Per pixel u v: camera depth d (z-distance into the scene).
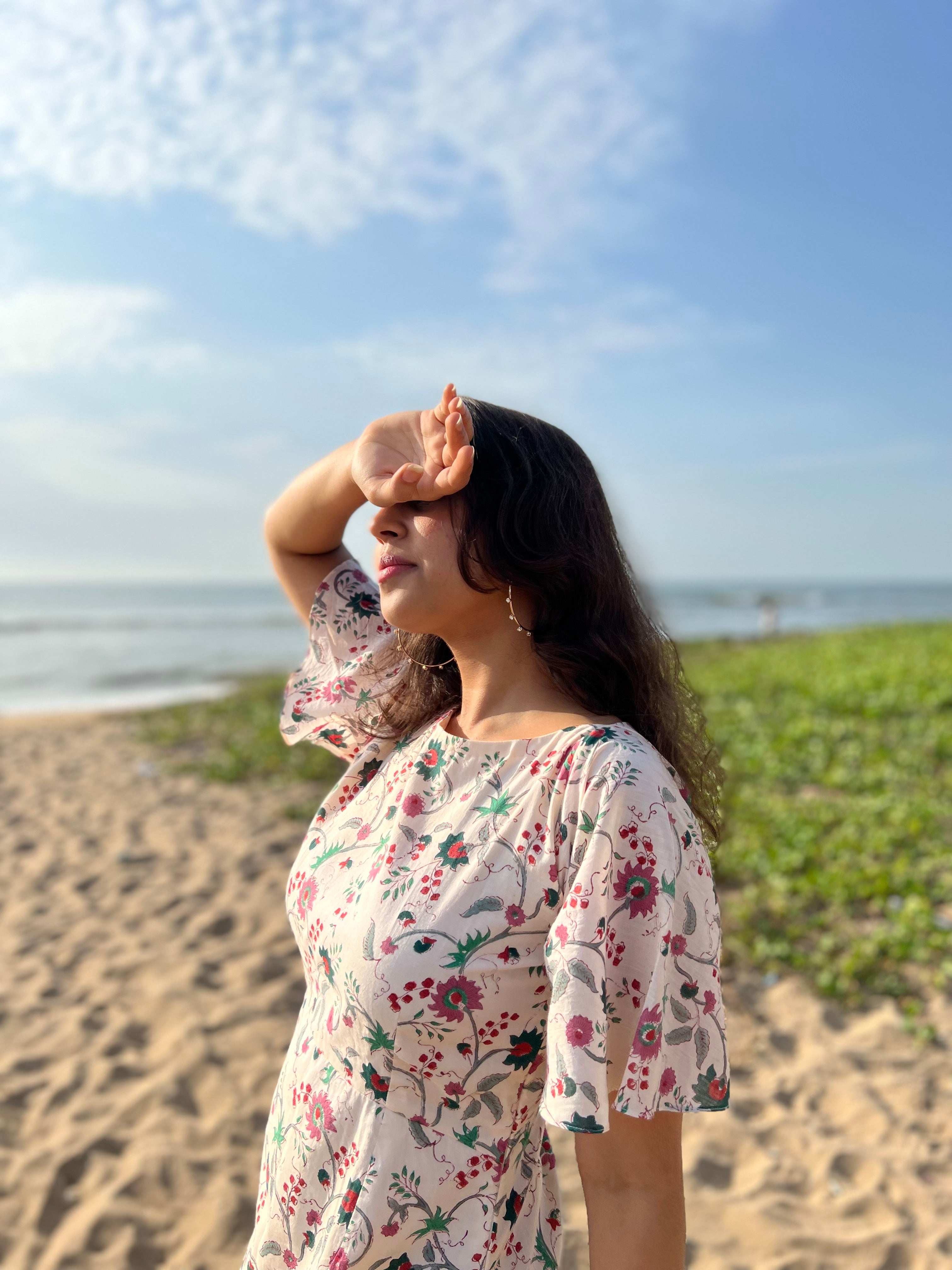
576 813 1.08
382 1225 1.11
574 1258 2.71
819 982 4.20
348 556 1.79
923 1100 3.42
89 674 23.08
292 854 6.44
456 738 1.25
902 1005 4.10
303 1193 1.21
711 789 1.43
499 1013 1.08
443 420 1.20
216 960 4.73
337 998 1.19
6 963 4.76
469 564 1.23
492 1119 1.12
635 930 1.03
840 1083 3.54
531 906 1.08
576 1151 1.06
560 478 1.26
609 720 1.22
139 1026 4.09
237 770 9.09
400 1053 1.11
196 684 20.75
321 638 1.70
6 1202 2.97
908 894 5.14
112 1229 2.85
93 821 7.53
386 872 1.18
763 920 4.92
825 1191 2.97
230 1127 3.33
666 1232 1.02
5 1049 3.89
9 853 6.71
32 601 97.62
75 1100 3.52
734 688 14.02
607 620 1.28
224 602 93.94
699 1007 1.05
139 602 94.38
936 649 18.11
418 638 1.53
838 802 7.10
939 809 6.71
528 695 1.28
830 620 53.75
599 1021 1.00
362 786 1.45
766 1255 2.71
